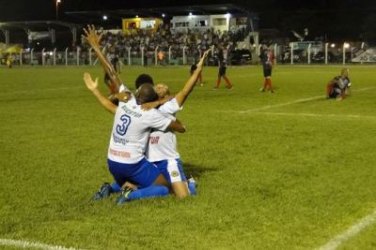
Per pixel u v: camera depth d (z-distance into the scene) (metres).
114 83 7.96
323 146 11.56
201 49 55.62
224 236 6.16
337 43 66.50
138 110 7.49
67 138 12.88
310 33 77.88
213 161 10.22
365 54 53.38
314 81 31.78
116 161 7.53
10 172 9.48
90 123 15.36
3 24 72.69
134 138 7.47
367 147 11.41
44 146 11.89
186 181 7.88
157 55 57.09
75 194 8.09
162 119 7.53
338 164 9.80
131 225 6.52
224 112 17.84
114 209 7.12
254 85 29.47
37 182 8.80
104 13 68.62
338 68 46.34
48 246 5.87
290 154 10.76
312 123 15.07
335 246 5.88
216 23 63.91
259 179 8.74
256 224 6.55
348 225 6.52
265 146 11.64
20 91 26.92
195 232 6.29
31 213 7.13
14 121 15.91
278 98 22.36
